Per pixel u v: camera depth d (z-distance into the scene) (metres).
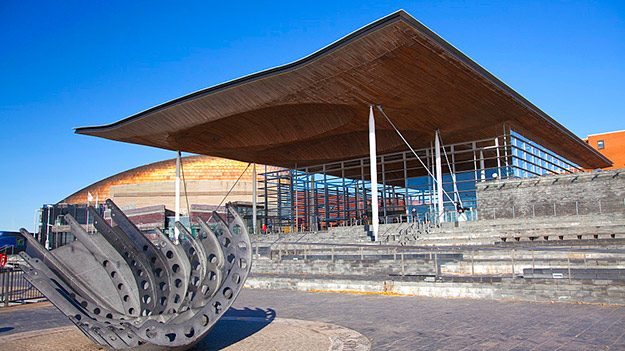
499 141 35.03
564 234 21.08
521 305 12.17
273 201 48.75
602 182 27.47
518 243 19.67
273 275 19.88
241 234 8.20
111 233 8.20
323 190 44.41
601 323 9.48
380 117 32.88
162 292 8.38
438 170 34.56
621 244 17.91
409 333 9.05
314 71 25.92
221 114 31.34
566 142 40.66
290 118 34.12
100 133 35.41
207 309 7.57
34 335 9.80
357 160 42.66
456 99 28.84
